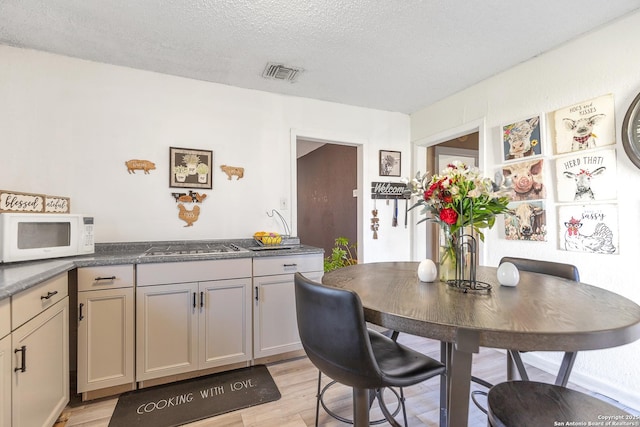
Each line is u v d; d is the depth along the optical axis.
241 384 1.99
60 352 1.58
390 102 3.16
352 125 3.24
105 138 2.31
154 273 1.90
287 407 1.77
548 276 1.57
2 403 1.09
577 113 2.01
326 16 1.81
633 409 1.75
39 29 1.91
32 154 2.12
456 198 1.33
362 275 1.58
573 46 2.04
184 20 1.83
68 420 1.63
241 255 2.13
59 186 2.19
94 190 2.28
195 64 2.36
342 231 4.58
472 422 1.63
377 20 1.85
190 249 2.37
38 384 1.35
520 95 2.38
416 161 3.46
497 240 2.53
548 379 2.07
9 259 1.58
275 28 1.92
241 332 2.14
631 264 1.76
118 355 1.82
